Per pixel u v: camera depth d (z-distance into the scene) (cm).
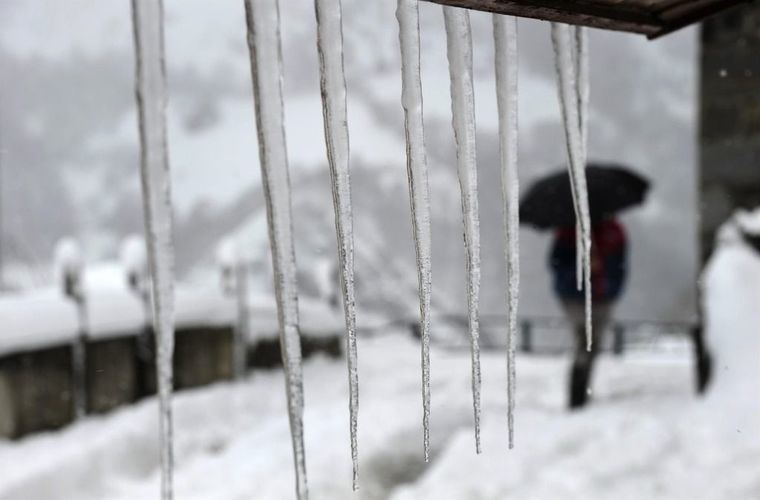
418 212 174
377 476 574
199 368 872
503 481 518
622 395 755
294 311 161
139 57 157
